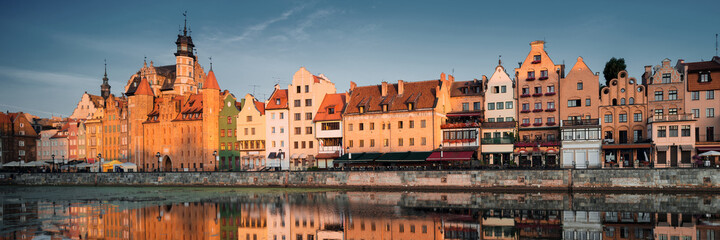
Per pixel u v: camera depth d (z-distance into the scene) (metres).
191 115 121.50
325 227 51.50
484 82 99.62
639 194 70.31
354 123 102.00
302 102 108.56
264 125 112.06
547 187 76.50
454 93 102.56
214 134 117.38
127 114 131.12
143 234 49.19
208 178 97.88
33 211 64.62
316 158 104.50
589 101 90.94
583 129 87.81
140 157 127.00
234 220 56.03
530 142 90.88
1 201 76.94
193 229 51.31
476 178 80.00
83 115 160.38
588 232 46.84
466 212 58.81
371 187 85.88
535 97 95.00
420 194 77.12
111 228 52.22
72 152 143.62
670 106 86.44
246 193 83.25
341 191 83.88
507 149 91.94
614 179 73.69
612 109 89.31
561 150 88.88
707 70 84.94
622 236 45.00
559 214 56.41
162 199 75.94
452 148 94.12
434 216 56.44
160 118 124.88
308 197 75.44
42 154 151.38
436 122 95.38
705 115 84.56
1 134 145.88
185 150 120.69
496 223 51.88
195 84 157.12
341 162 98.88
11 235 48.81
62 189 99.44
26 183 113.06
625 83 89.06
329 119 104.38
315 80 110.69
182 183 99.88
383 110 99.56
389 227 50.88
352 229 50.34
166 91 155.50
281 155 108.19
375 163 97.56
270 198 75.00
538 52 95.69
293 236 47.78
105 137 135.50
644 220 51.91
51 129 153.62
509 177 78.38
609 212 57.09
